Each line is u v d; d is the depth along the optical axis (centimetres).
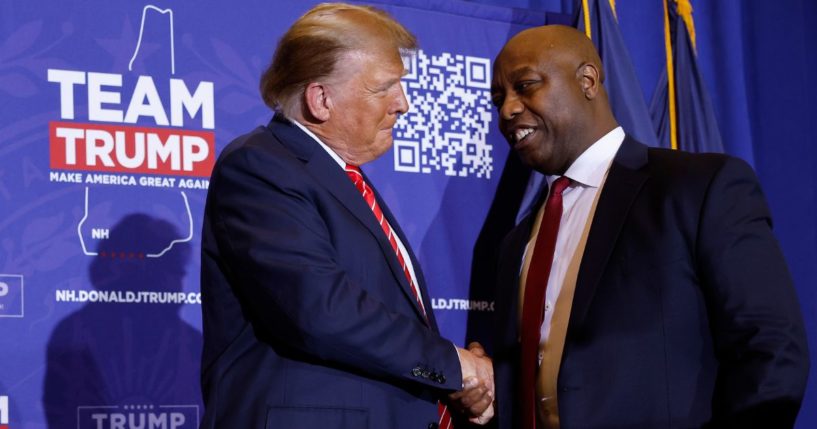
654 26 375
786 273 210
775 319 203
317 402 202
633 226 223
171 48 299
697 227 215
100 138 288
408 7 329
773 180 388
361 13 224
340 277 203
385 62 220
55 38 287
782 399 194
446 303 321
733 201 215
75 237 283
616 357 216
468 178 329
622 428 212
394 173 320
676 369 212
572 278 232
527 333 234
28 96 283
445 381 207
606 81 335
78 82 288
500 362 243
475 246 327
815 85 391
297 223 207
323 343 199
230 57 305
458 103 331
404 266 224
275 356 208
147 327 288
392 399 208
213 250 216
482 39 337
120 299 286
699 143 355
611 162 239
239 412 204
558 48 244
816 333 379
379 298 212
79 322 281
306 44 218
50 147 283
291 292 199
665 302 215
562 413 217
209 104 301
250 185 212
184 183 296
